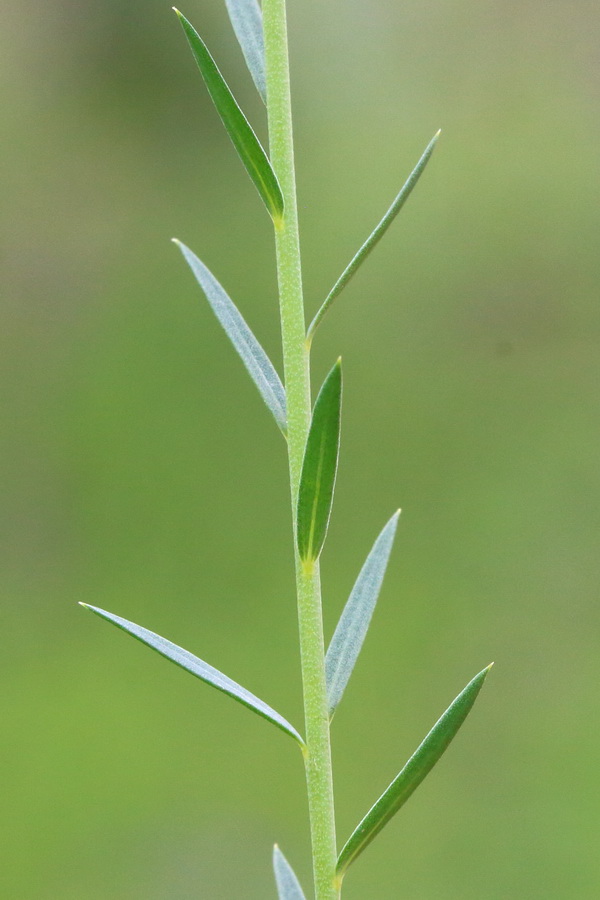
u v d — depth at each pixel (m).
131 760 0.90
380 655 0.99
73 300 1.23
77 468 1.13
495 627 1.01
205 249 1.23
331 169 1.30
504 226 1.23
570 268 1.20
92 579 1.06
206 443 1.15
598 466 1.10
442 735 0.33
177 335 1.21
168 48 1.19
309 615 0.34
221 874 0.80
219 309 0.35
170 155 1.25
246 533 1.10
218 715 0.96
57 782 0.88
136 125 1.23
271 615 1.03
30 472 1.13
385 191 1.27
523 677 0.97
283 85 0.34
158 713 0.95
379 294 1.22
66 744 0.91
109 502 1.12
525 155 1.25
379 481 1.12
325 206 1.28
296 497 0.34
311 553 0.34
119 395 1.18
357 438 1.14
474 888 0.79
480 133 1.29
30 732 0.92
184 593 1.05
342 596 1.02
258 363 0.35
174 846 0.83
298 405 0.34
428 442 1.14
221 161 1.26
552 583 1.04
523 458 1.11
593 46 1.30
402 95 1.31
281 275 0.34
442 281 1.22
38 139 1.22
